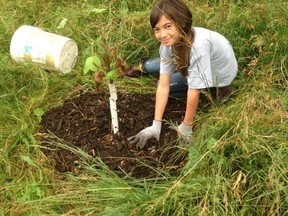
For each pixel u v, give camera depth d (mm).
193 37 1759
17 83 2271
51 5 2736
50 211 1634
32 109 2107
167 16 1660
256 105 1762
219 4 2402
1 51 2455
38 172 1825
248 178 1591
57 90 2238
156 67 2178
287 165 1557
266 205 1516
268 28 2213
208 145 1633
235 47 2225
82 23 2553
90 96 2152
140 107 2053
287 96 1819
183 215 1513
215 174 1599
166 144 1843
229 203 1516
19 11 2701
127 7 2578
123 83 2221
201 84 1745
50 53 2008
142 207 1561
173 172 1745
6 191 1760
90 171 1782
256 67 2105
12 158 1907
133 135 1914
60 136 1966
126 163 1800
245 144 1578
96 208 1593
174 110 2031
